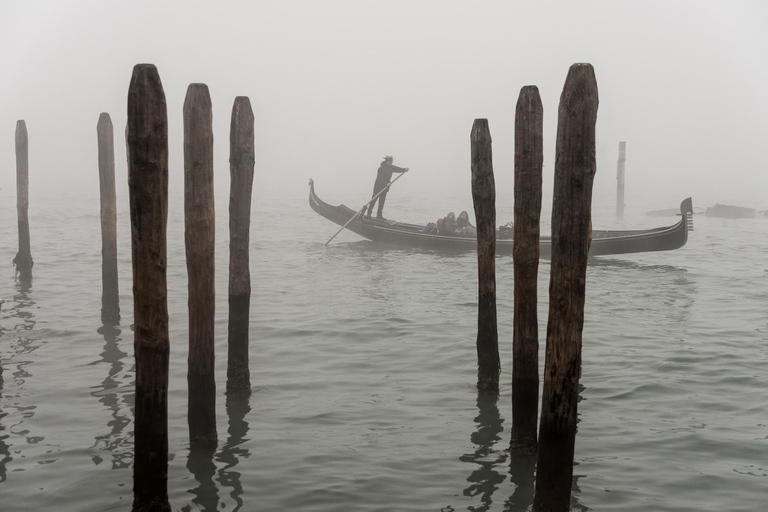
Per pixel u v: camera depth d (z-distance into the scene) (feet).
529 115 22.39
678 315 40.78
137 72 17.08
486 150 27.27
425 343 35.24
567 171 17.13
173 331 36.96
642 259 61.77
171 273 53.62
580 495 20.59
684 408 26.78
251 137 27.14
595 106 17.02
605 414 26.35
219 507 20.01
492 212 27.68
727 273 54.65
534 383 23.09
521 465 22.50
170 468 22.21
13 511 19.72
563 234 17.33
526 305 22.88
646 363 31.91
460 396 28.22
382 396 28.27
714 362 31.94
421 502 20.35
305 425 25.49
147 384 17.94
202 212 23.15
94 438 24.14
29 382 29.45
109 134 39.04
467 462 22.70
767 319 39.68
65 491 20.75
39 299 44.06
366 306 42.96
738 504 20.11
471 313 41.16
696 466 22.26
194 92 23.06
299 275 53.62
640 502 20.24
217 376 30.25
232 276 27.66
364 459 22.88
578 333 17.65
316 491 20.89
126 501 20.26
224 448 23.62
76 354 33.22
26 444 23.66
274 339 35.99
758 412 26.32
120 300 44.27
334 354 33.60
